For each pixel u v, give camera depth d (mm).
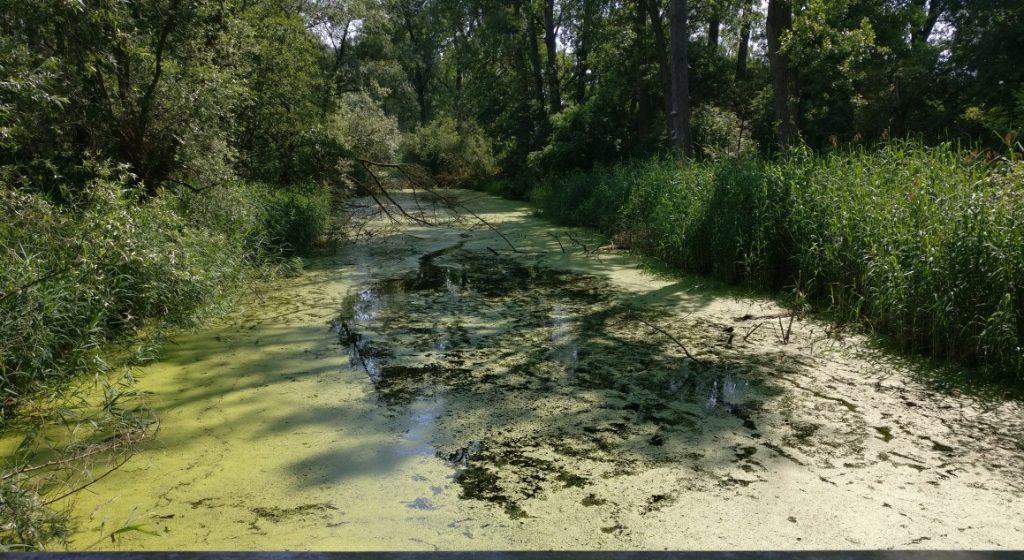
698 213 7859
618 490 2967
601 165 14891
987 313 4340
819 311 5941
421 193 22703
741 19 18297
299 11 13828
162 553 646
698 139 15695
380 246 10531
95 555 653
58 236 4477
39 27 5629
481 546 2533
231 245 7191
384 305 6535
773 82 13625
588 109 16953
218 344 5207
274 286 7484
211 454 3355
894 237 5145
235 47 8273
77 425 3475
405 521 2730
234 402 4039
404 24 34156
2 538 2387
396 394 4168
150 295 5129
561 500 2885
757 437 3496
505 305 6500
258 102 10414
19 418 3691
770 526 2662
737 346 5074
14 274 4051
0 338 3650
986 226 4387
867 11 15938
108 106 6523
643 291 7043
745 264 7059
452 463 3250
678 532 2627
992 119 12797
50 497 2906
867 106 15812
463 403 4016
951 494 2893
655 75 18250
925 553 599
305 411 3906
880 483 2996
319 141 11000
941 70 15227
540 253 9656
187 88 6953
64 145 6082
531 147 21125
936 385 4188
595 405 3965
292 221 9594
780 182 6902
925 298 4676
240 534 2635
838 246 5781
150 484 3051
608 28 18688
